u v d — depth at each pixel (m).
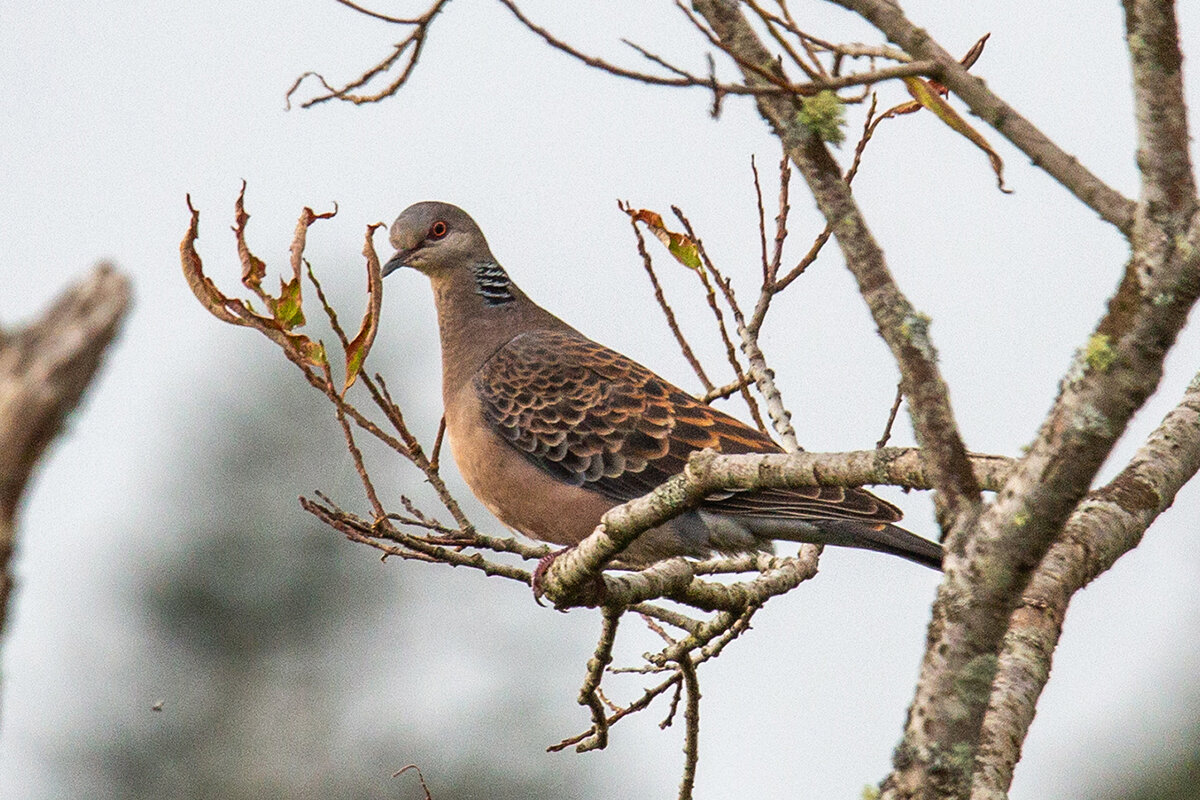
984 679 5.69
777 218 10.97
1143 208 5.35
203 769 24.66
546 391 13.49
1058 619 7.89
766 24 6.04
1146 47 5.28
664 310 11.41
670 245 10.96
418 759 23.98
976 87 5.78
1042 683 7.57
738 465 7.89
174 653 25.34
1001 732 7.23
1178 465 8.90
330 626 25.30
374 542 9.62
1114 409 5.37
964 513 5.78
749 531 12.00
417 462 9.46
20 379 3.24
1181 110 5.28
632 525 8.34
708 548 12.23
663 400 13.43
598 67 6.01
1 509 3.26
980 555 5.66
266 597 25.28
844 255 6.15
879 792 5.86
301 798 24.17
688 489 8.11
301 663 25.00
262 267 8.91
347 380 9.21
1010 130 5.73
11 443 3.23
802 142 6.21
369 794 23.94
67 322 3.27
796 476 7.64
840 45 6.28
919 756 5.73
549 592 8.97
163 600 25.30
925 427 5.89
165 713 24.89
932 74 5.86
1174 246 5.26
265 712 24.81
